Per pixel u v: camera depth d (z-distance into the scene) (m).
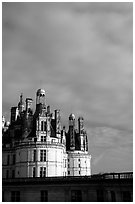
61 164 80.75
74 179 45.56
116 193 37.66
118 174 38.88
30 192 48.66
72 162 108.94
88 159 113.44
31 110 89.12
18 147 80.62
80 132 115.56
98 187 42.62
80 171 108.44
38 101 89.06
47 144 78.44
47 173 76.38
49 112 98.25
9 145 88.75
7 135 94.69
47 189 47.56
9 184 50.62
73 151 109.81
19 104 104.94
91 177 45.66
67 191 45.62
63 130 100.81
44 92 89.31
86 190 43.81
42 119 81.69
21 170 77.75
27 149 78.31
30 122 84.12
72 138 112.19
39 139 79.12
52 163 77.75
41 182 48.28
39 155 77.31
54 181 47.25
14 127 92.06
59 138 85.00
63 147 84.25
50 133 82.38
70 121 115.81
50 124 86.62
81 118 118.19
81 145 112.75
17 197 49.53
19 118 94.56
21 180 50.66
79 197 44.34
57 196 46.34
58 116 89.31
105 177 41.59
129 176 37.22
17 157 80.31
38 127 80.44
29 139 79.38
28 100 90.19
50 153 78.31
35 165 76.38
